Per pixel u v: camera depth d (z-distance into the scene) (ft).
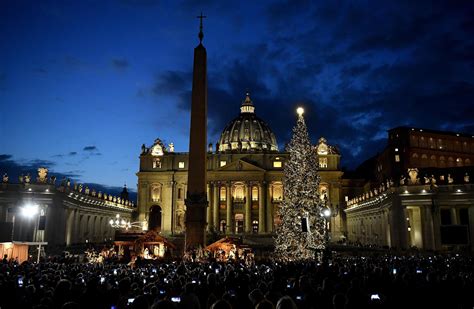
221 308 23.82
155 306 22.18
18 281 54.65
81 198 263.49
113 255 153.38
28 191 213.66
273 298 32.55
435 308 47.11
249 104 511.40
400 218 232.32
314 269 77.77
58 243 223.92
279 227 171.73
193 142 154.61
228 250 156.15
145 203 401.29
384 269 64.85
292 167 155.12
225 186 393.70
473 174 253.03
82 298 35.24
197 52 159.74
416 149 314.76
